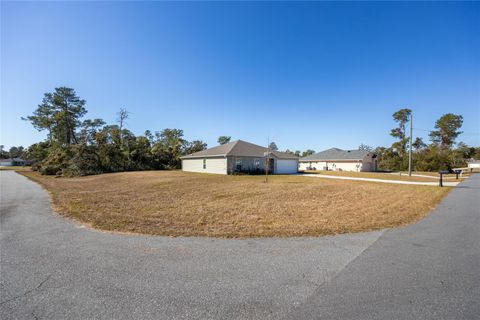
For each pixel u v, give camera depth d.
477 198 9.40
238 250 4.00
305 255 3.79
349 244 4.27
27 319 2.29
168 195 10.31
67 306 2.49
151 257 3.72
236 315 2.34
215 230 5.13
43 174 27.86
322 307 2.46
